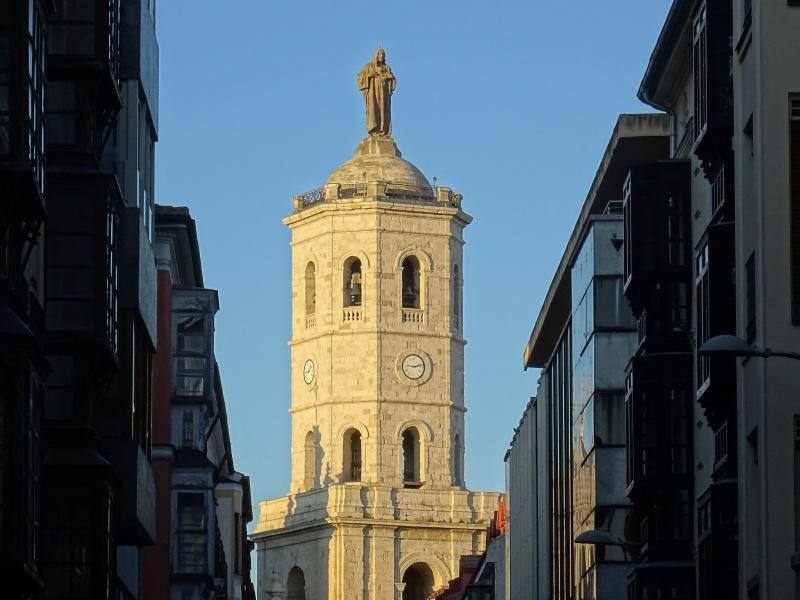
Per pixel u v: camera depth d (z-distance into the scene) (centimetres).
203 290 10288
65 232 6400
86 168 6462
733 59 6462
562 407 11450
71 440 6288
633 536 9575
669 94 8581
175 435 10200
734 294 6900
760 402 5944
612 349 9662
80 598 6184
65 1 6488
